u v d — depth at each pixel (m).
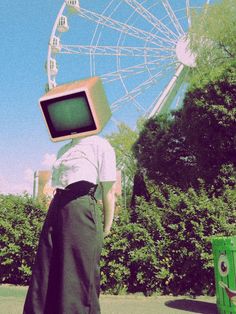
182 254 6.00
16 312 4.23
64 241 1.66
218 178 11.93
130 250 6.14
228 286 4.18
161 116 19.52
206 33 16.98
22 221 6.82
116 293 6.11
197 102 13.40
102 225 1.90
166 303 5.29
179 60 27.72
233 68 13.23
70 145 1.96
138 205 6.60
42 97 1.76
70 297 1.58
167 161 17.08
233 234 5.94
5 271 6.82
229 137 12.88
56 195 1.79
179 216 6.17
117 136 29.45
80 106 1.72
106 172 1.84
